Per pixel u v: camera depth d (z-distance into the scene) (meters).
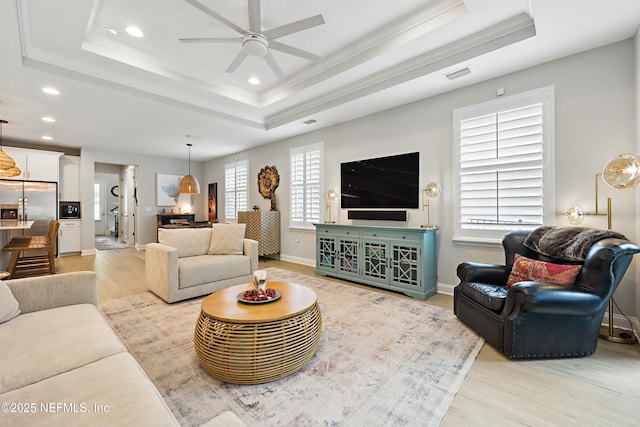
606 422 1.48
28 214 5.79
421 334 2.48
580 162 2.74
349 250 4.26
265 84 4.10
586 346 2.11
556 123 2.85
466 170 3.45
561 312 2.01
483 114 3.29
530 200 3.02
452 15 2.50
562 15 2.20
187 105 4.09
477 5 2.32
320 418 1.51
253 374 1.76
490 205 3.28
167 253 3.21
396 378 1.86
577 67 2.74
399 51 2.97
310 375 1.89
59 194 6.39
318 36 2.98
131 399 1.00
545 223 2.92
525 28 2.50
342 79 3.60
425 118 3.78
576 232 2.33
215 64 3.52
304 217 5.50
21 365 1.18
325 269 4.60
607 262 2.01
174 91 3.92
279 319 1.85
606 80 2.61
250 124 4.96
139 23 2.73
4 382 1.08
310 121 4.72
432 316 2.89
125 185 8.74
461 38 2.76
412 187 3.92
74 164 6.61
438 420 1.50
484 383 1.82
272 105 4.48
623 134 2.54
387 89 3.48
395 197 4.09
